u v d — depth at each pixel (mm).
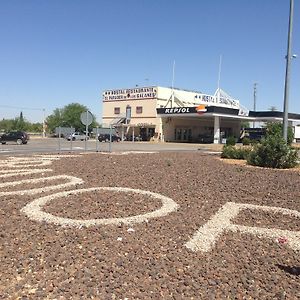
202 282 4336
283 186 11055
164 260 4941
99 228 6320
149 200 8586
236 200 8836
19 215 7137
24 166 15328
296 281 4469
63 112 97938
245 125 78562
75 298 3857
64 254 5062
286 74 18344
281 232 6332
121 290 4059
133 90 68062
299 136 62750
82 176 12156
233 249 5500
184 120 66438
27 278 4328
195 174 13133
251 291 4156
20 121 100188
